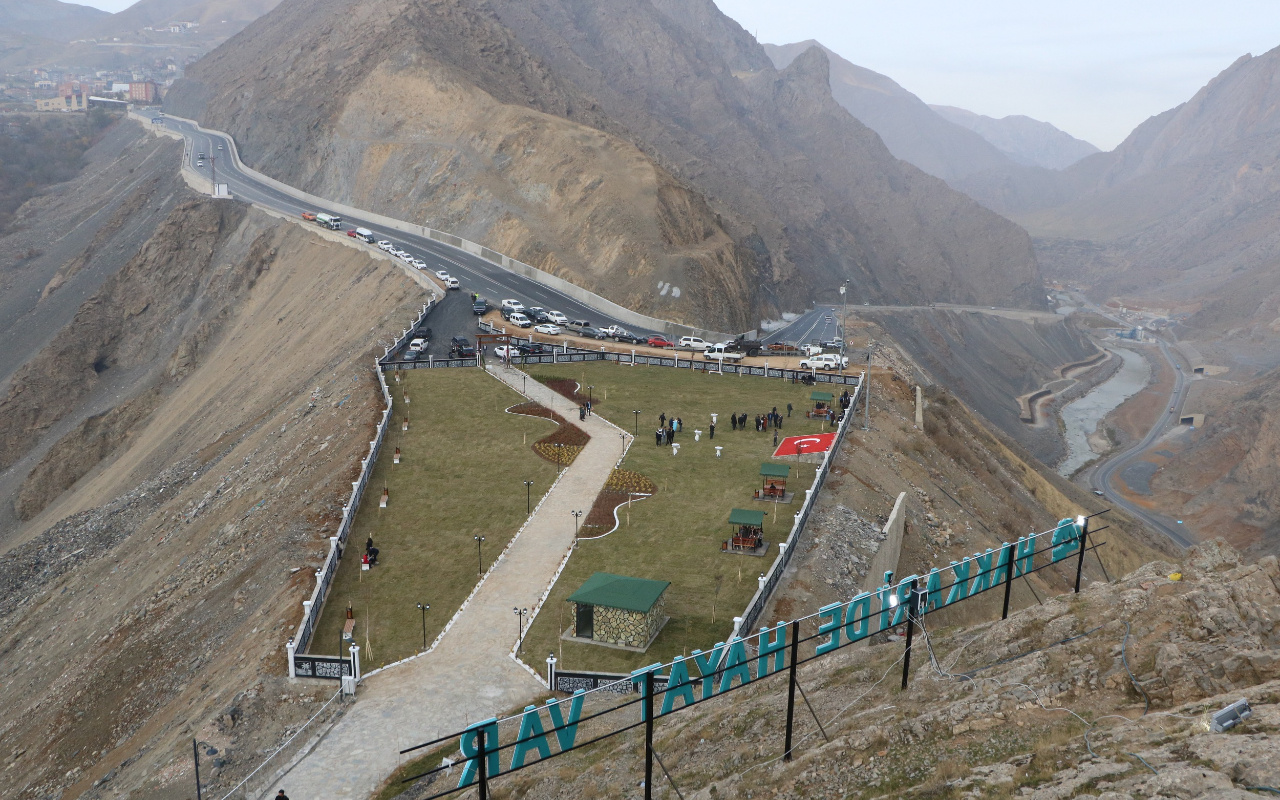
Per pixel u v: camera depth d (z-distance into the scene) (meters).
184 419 120.94
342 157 190.88
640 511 57.03
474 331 106.38
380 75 198.25
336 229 150.88
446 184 168.62
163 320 162.62
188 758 36.97
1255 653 22.69
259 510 64.12
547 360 94.12
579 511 57.16
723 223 196.00
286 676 40.94
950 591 33.50
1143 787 18.83
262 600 49.19
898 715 27.17
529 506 57.75
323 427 75.56
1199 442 197.25
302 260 148.12
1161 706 22.73
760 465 64.94
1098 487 188.50
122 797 36.22
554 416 75.00
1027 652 27.88
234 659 44.03
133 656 51.56
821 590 48.06
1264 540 153.62
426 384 83.06
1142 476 194.00
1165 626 24.95
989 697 25.45
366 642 43.44
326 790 33.78
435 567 50.53
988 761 22.89
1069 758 21.45
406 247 150.50
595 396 81.75
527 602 46.81
